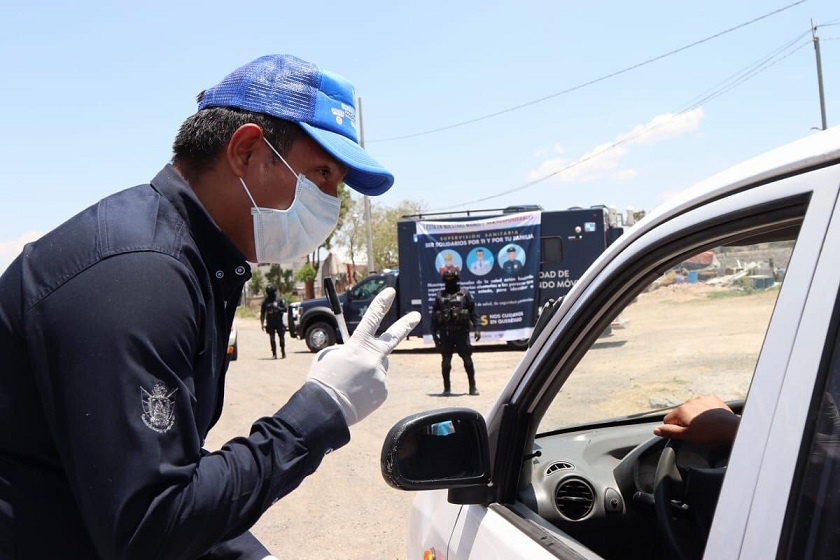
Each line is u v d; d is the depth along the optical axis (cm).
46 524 137
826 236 108
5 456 139
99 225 137
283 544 530
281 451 141
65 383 127
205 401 149
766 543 106
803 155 117
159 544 124
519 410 192
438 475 177
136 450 123
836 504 104
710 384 246
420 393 1112
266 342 2502
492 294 1630
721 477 179
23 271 137
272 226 164
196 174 161
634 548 205
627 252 158
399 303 1698
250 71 163
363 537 537
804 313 108
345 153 163
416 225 1673
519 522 179
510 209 1678
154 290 131
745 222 128
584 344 182
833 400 103
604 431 243
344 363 151
